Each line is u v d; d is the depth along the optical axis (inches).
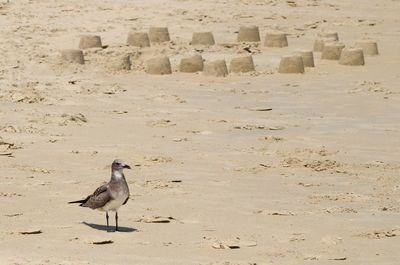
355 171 1033.5
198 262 667.4
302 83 1651.1
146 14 2187.5
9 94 1424.7
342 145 1163.9
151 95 1489.9
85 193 887.7
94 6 2222.0
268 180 978.7
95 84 1552.7
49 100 1408.7
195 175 986.7
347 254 711.7
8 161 1021.8
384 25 2276.1
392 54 1958.7
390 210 868.0
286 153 1106.1
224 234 756.6
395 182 986.7
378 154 1120.8
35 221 775.7
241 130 1246.3
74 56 1711.4
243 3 2370.8
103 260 657.0
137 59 1817.2
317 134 1227.2
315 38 2100.1
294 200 895.7
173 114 1346.0
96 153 1076.5
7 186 906.1
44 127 1221.7
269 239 749.3
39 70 1644.9
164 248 703.1
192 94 1524.4
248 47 1947.6
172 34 2034.9
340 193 930.7
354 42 2070.6
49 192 887.7
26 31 1966.0
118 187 713.0
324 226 798.5
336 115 1375.5
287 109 1414.9
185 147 1127.0
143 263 655.8
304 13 2335.1
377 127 1285.7
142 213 819.4
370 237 765.9
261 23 2207.2
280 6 2380.7
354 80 1680.6
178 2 2326.5
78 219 786.8
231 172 1008.9
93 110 1357.0
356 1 2503.7
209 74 1692.9
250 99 1493.6
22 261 641.0
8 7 2160.4
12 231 737.6
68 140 1147.9
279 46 1974.7
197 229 770.8
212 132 1226.0
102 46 1873.8
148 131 1222.3
